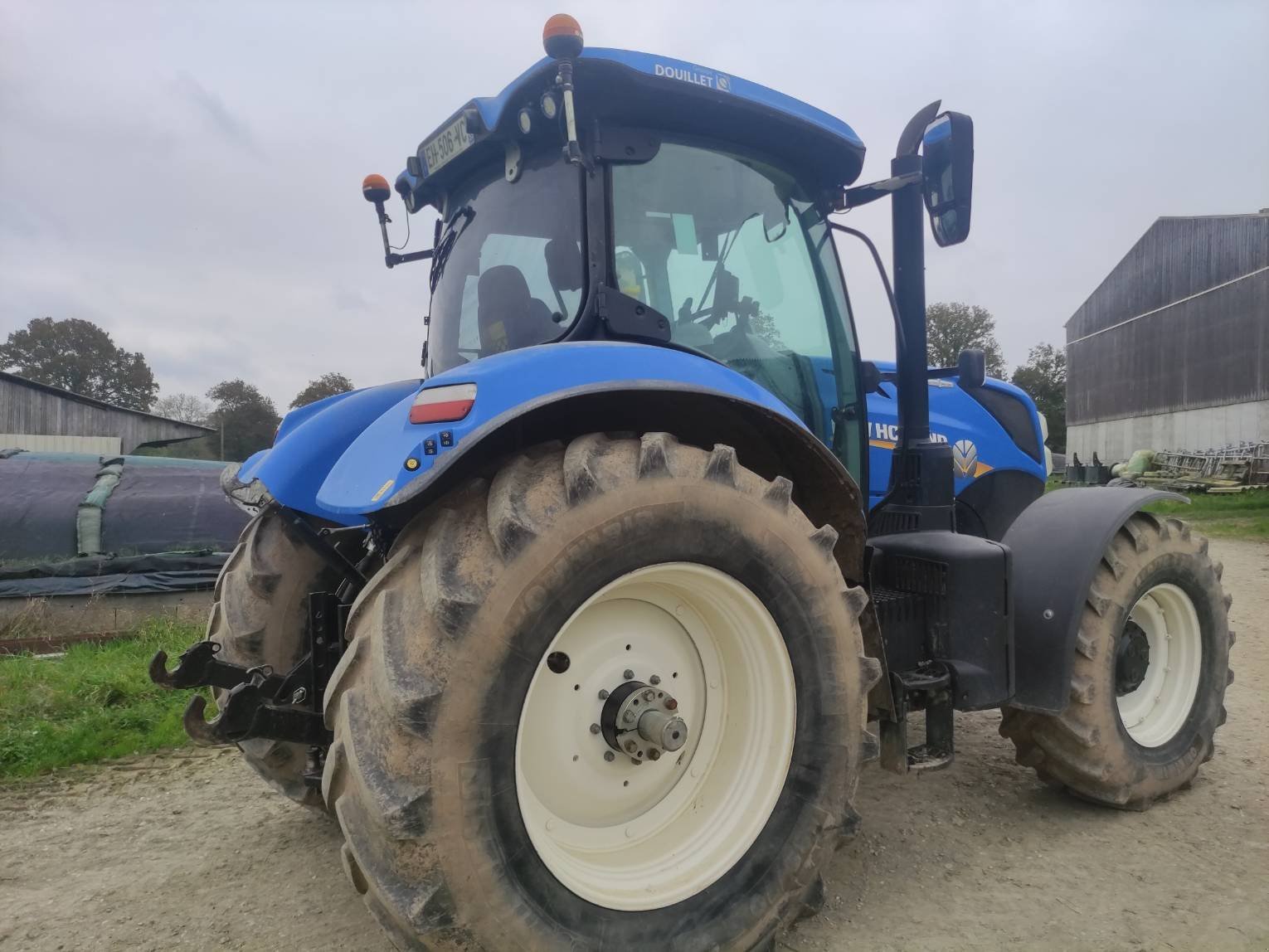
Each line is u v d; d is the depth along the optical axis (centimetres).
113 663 562
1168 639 356
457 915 178
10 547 695
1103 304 3600
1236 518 1558
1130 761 320
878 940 244
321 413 298
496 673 183
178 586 693
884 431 368
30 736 421
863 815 329
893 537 317
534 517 193
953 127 297
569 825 220
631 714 220
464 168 301
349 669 190
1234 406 2814
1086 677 311
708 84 260
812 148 298
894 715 273
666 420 245
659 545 206
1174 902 260
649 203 269
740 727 236
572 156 229
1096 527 313
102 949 248
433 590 184
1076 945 239
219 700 269
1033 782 360
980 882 276
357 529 308
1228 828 314
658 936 205
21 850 316
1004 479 443
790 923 237
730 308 286
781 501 229
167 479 813
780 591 226
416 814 173
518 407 195
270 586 300
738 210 288
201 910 270
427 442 191
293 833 328
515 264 278
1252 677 511
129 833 330
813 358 307
